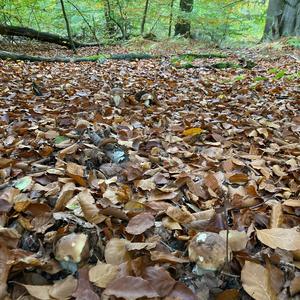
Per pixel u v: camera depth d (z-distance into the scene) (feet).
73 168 2.41
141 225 1.84
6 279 1.47
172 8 17.37
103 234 1.84
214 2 17.31
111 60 10.35
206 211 2.05
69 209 1.98
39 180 2.35
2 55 9.02
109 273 1.53
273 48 13.39
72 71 7.94
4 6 13.61
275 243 1.75
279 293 1.54
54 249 1.58
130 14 17.66
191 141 3.42
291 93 5.82
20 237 1.76
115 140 2.92
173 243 1.87
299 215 2.10
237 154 3.12
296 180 2.60
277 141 3.51
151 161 2.86
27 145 2.98
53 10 16.49
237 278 1.60
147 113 4.47
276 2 15.81
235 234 1.73
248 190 2.33
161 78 7.28
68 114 4.11
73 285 1.50
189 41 16.94
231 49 15.26
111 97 4.91
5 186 2.23
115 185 2.38
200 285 1.57
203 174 2.61
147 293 1.42
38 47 14.08
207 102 5.21
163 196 2.22
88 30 18.57
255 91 6.11
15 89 5.53
